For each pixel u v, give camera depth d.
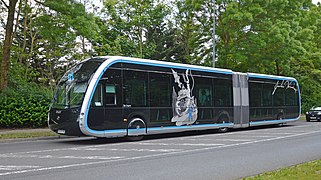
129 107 16.44
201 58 34.22
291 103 28.00
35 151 12.85
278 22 30.36
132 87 16.67
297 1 31.81
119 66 16.30
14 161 10.50
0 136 17.23
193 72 19.86
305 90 47.03
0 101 20.89
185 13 34.88
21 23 30.33
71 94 15.66
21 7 25.52
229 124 21.95
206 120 20.33
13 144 15.48
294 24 31.56
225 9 29.72
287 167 9.26
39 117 21.69
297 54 31.80
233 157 11.59
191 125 19.38
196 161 10.73
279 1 29.86
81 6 20.73
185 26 40.66
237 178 8.29
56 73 30.47
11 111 21.06
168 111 18.09
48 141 16.91
